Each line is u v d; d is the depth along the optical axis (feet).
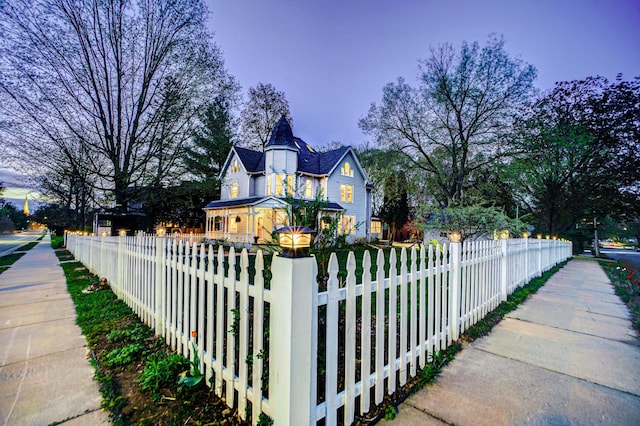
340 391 6.43
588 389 7.59
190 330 8.66
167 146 45.93
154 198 46.85
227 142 75.92
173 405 6.70
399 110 62.39
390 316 7.30
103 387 7.39
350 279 6.15
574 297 17.98
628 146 55.42
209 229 73.56
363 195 77.92
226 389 6.77
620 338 11.14
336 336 5.90
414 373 8.11
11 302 15.56
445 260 9.96
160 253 10.58
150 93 48.08
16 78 37.09
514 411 6.65
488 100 55.36
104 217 47.16
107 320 12.39
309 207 8.73
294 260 4.95
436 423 6.24
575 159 59.77
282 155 63.10
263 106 96.02
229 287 6.76
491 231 27.30
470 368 8.71
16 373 8.08
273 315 5.28
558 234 67.92
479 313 12.94
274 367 5.23
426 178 65.05
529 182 63.67
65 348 9.74
